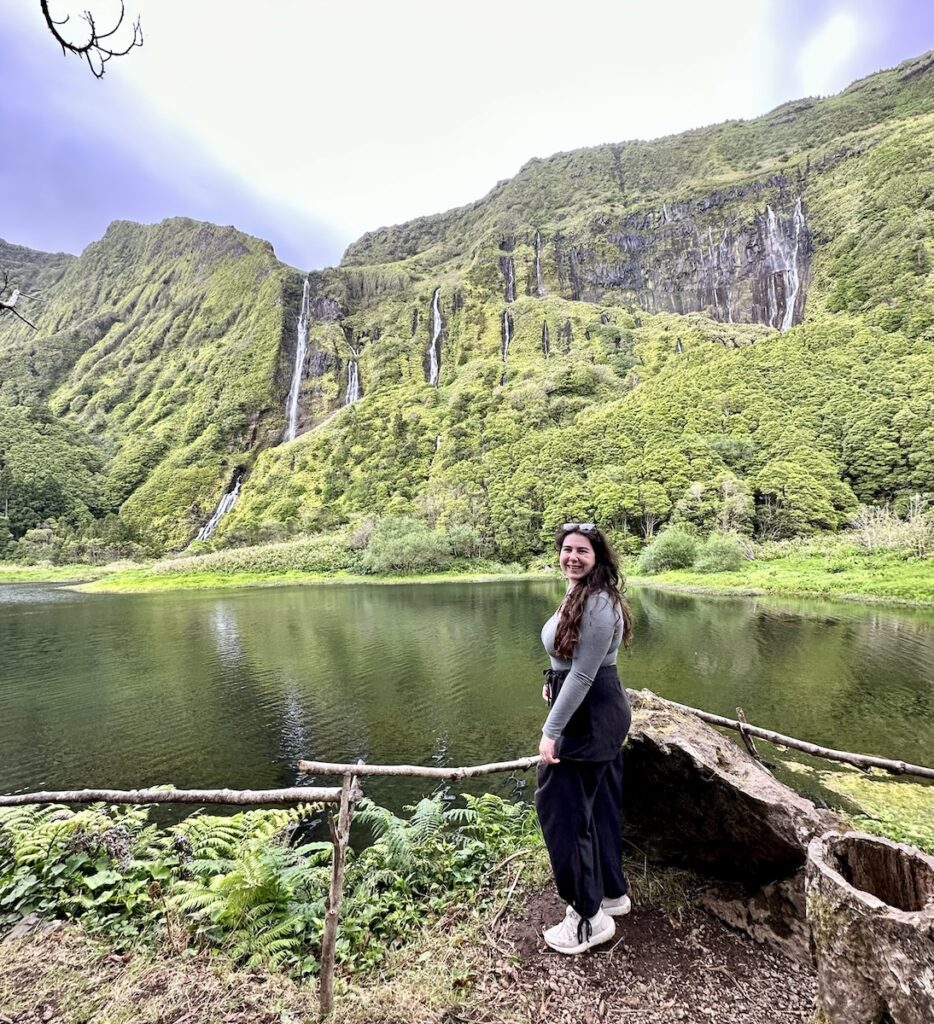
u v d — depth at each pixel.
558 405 90.38
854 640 18.61
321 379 126.38
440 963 2.46
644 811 3.12
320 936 2.80
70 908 3.24
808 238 126.75
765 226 135.00
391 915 2.98
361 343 139.50
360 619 27.20
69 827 3.89
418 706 12.70
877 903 1.58
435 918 2.95
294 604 34.31
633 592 34.00
